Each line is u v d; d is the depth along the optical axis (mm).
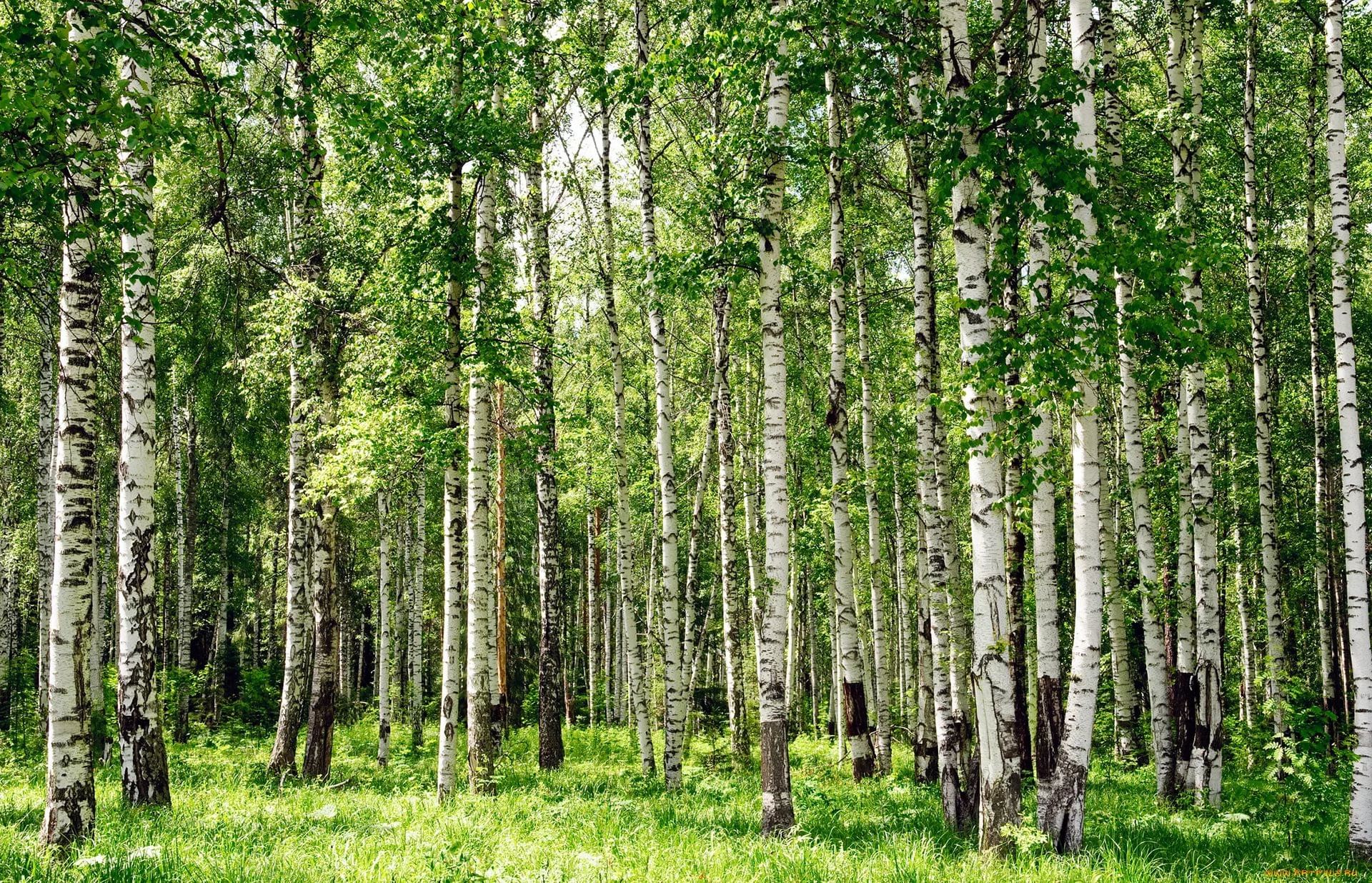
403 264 12188
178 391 21266
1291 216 17562
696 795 12461
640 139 14547
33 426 21516
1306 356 19484
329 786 13117
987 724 7879
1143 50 13625
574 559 38469
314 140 13734
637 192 19266
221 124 7184
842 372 14172
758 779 15281
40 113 5273
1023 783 13562
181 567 23062
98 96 5586
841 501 14586
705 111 15969
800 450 21469
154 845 7105
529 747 21062
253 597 33000
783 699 8992
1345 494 9047
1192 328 8016
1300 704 10867
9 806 10016
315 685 14188
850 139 9703
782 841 8352
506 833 8703
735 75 9922
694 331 22828
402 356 12320
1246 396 17984
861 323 16172
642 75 10094
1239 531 17344
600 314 22203
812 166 12242
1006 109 7969
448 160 11891
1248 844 9328
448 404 12375
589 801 11539
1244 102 15172
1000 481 8102
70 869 6238
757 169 9672
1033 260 9102
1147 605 12531
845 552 14578
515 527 29172
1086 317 7586
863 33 9258
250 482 26172
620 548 16172
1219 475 17703
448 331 12438
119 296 7812
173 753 18438
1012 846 7707
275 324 13859
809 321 20234
